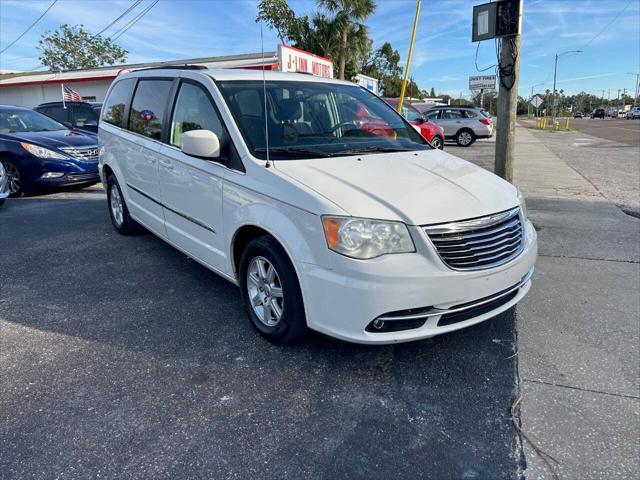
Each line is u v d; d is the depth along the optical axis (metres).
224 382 2.95
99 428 2.54
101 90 26.84
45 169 8.15
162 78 4.60
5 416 2.62
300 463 2.33
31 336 3.47
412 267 2.69
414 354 3.28
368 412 2.69
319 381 2.96
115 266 4.88
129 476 2.24
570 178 11.12
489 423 2.62
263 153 3.35
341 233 2.70
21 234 6.02
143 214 4.98
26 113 9.42
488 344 3.42
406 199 2.87
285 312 3.12
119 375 3.01
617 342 3.47
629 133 32.59
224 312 3.86
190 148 3.37
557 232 6.33
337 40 24.88
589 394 2.87
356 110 4.31
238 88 3.82
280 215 3.00
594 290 4.39
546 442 2.48
